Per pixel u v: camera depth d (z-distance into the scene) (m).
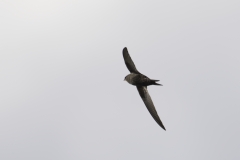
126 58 17.02
